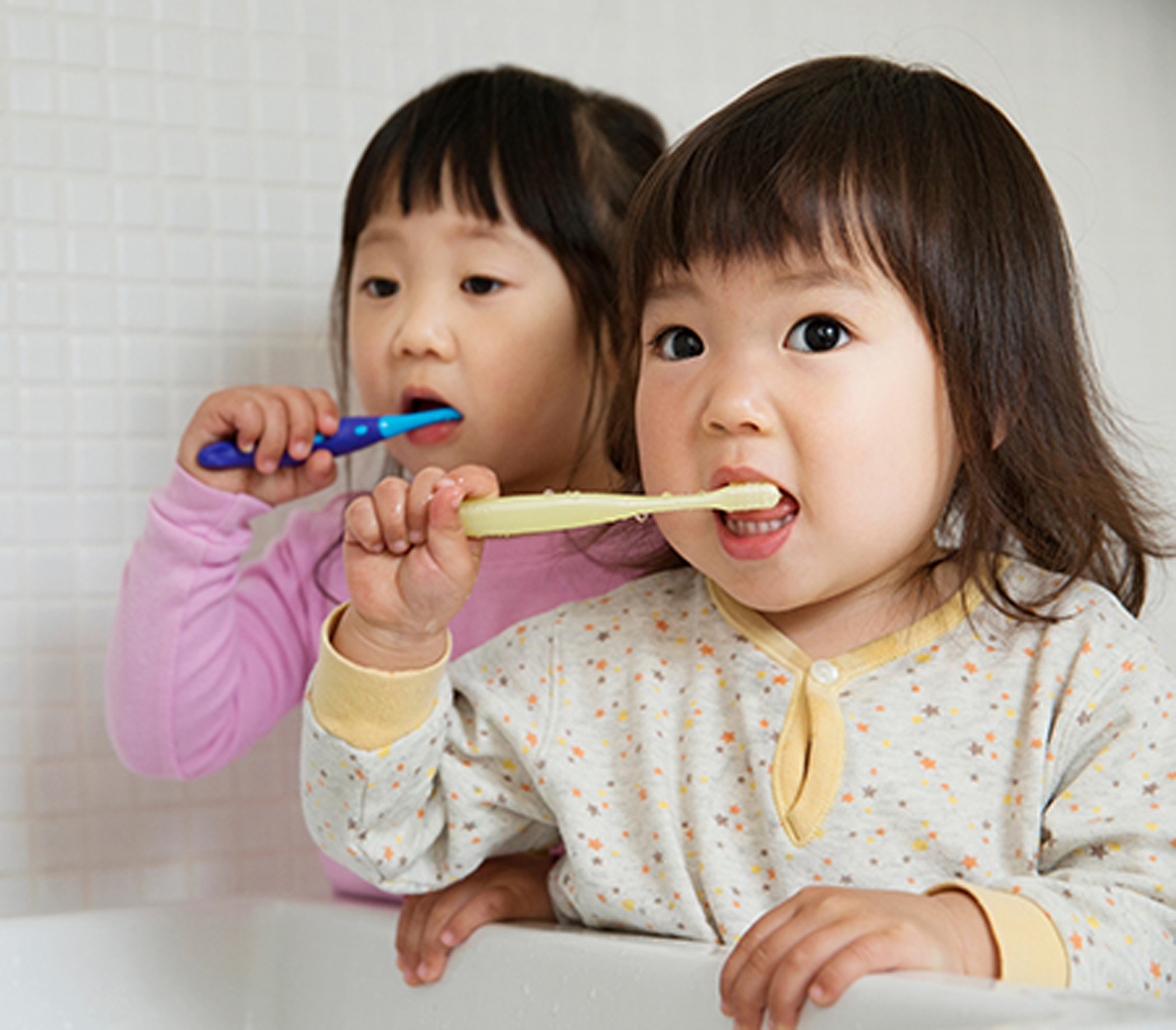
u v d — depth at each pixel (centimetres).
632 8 175
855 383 96
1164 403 195
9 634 146
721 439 98
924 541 104
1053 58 194
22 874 145
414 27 165
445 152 134
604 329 138
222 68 157
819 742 99
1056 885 85
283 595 147
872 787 97
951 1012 67
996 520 103
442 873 103
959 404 100
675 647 107
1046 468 105
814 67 108
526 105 138
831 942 74
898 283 97
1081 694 97
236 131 157
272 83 159
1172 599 182
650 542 126
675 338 103
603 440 139
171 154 154
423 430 133
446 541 90
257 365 157
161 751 136
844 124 101
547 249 135
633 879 99
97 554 150
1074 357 108
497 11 169
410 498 91
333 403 132
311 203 160
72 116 151
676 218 101
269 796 156
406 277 135
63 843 147
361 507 91
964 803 96
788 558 97
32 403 148
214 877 153
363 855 99
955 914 79
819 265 96
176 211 154
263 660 143
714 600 109
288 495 133
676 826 100
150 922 117
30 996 112
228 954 118
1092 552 108
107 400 151
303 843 157
